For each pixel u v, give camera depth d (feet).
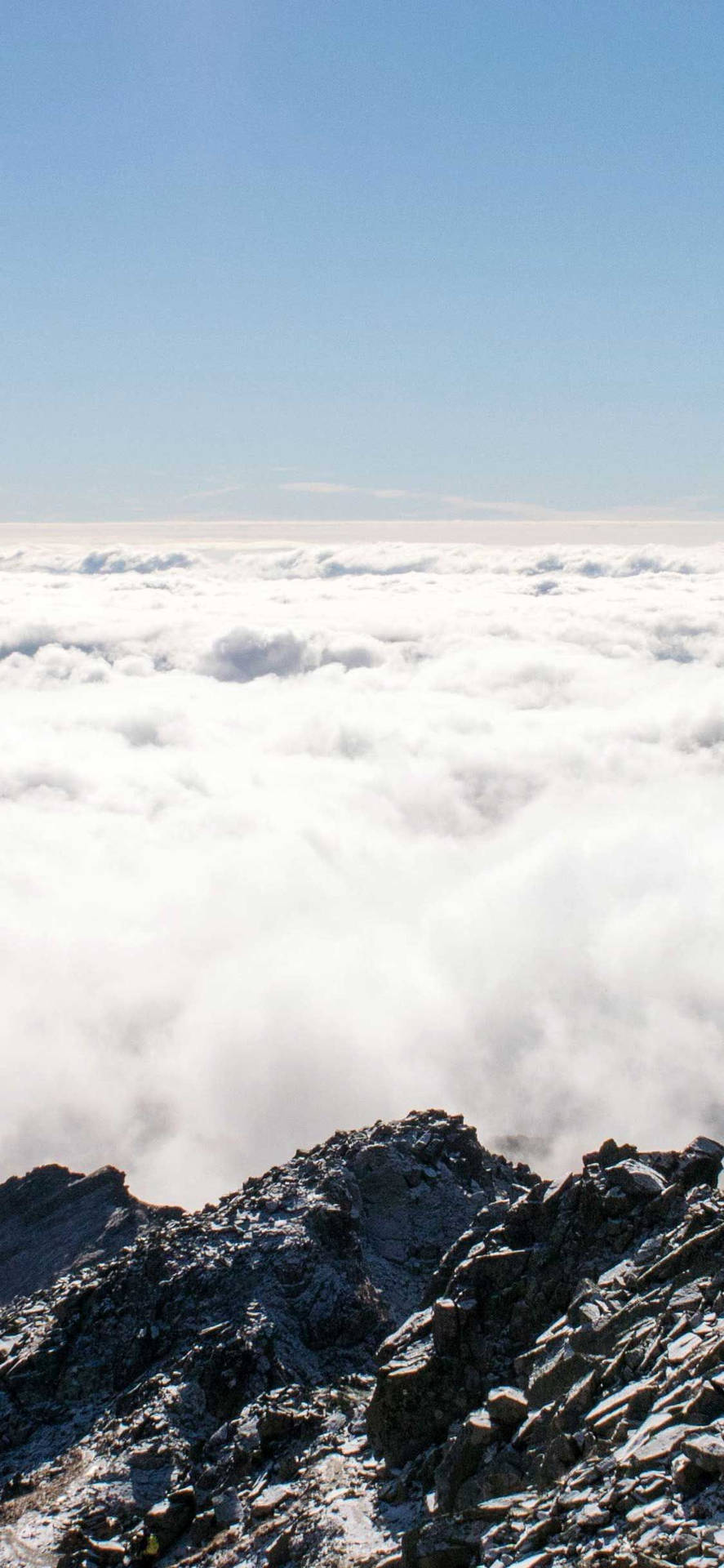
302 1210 140.87
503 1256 85.61
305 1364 116.06
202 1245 137.28
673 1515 50.19
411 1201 150.82
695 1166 90.17
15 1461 113.50
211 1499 90.43
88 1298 137.28
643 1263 79.51
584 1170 91.40
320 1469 83.76
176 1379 115.65
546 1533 55.26
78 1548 91.56
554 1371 72.33
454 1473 69.62
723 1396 57.47
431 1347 83.71
